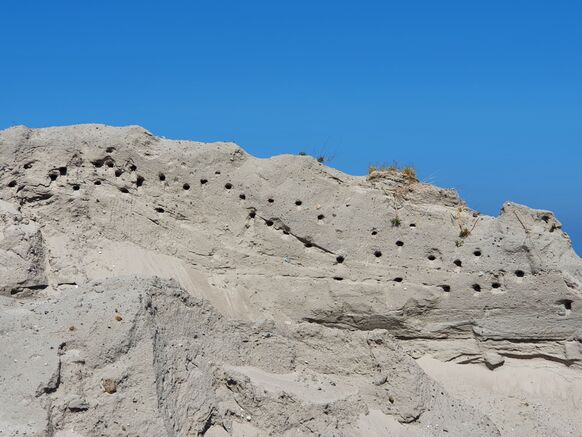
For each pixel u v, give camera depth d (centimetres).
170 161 1620
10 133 1577
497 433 1382
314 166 1631
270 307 1595
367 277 1599
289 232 1614
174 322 1319
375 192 1628
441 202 1647
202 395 1255
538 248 1563
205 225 1617
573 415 1484
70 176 1576
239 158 1638
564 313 1552
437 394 1423
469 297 1585
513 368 1570
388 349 1421
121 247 1558
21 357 1191
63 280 1480
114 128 1623
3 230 1477
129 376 1192
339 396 1346
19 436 1068
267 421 1273
